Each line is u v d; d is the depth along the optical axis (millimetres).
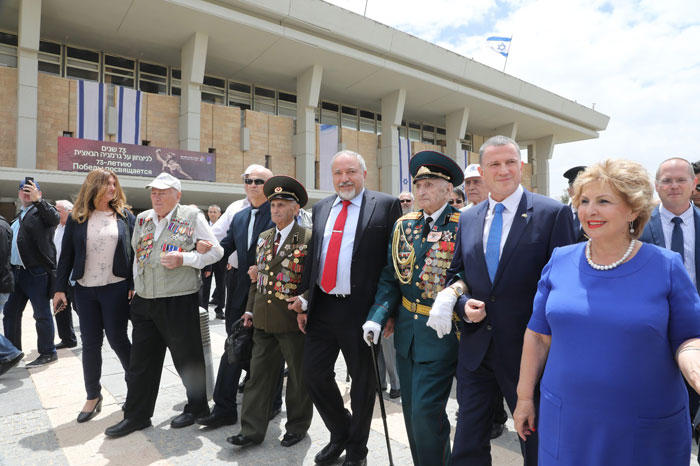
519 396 1787
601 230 1478
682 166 3221
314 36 20844
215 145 21969
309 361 2855
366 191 3020
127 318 3656
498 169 2146
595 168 1503
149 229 3369
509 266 2062
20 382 4414
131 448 3008
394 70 23625
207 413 3463
